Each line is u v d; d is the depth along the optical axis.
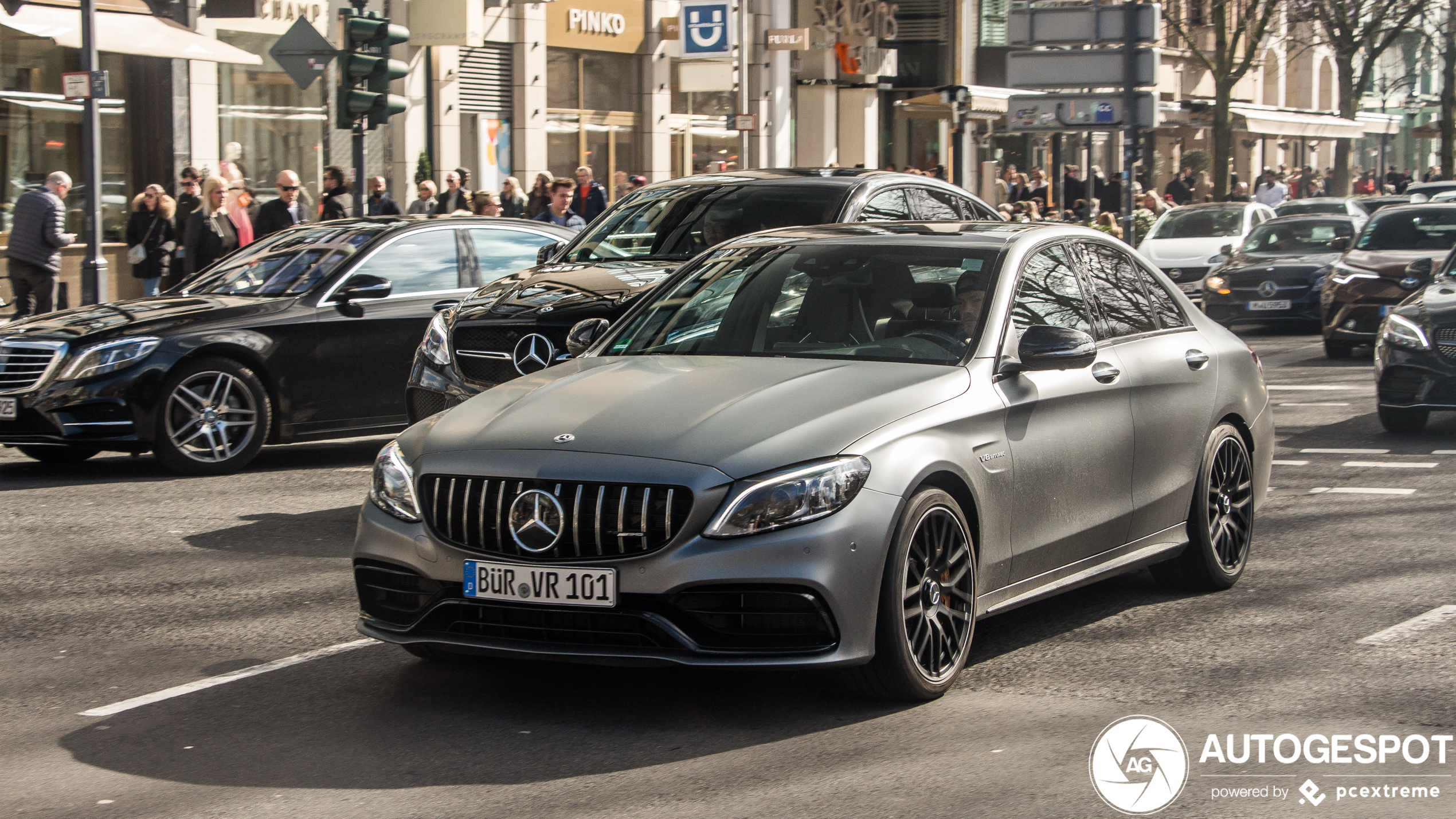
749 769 4.84
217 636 6.59
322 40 14.94
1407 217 19.22
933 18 42.16
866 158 38.91
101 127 21.77
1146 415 6.72
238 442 11.01
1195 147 56.97
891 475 5.26
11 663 6.20
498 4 27.25
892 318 6.15
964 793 4.59
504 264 12.17
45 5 20.02
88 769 4.93
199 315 10.94
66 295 19.48
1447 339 12.27
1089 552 6.41
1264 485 7.70
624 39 30.19
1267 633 6.50
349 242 11.69
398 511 5.49
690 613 5.06
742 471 5.09
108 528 8.94
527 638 5.24
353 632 6.64
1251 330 23.67
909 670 5.34
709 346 6.28
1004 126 44.16
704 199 10.08
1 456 11.96
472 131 27.03
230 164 21.75
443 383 8.64
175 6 21.88
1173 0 47.06
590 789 4.67
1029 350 5.93
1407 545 8.35
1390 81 69.94
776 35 29.33
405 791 4.68
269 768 4.91
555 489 5.17
